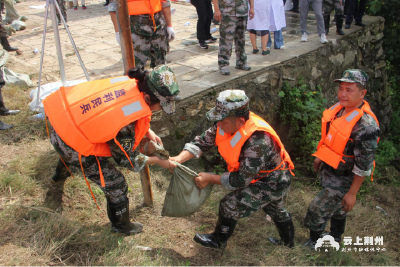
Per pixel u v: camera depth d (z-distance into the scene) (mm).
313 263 3039
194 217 3508
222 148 2646
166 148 4344
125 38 2994
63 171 3289
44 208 3012
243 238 3299
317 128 5562
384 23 9000
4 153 3762
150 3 3898
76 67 5855
